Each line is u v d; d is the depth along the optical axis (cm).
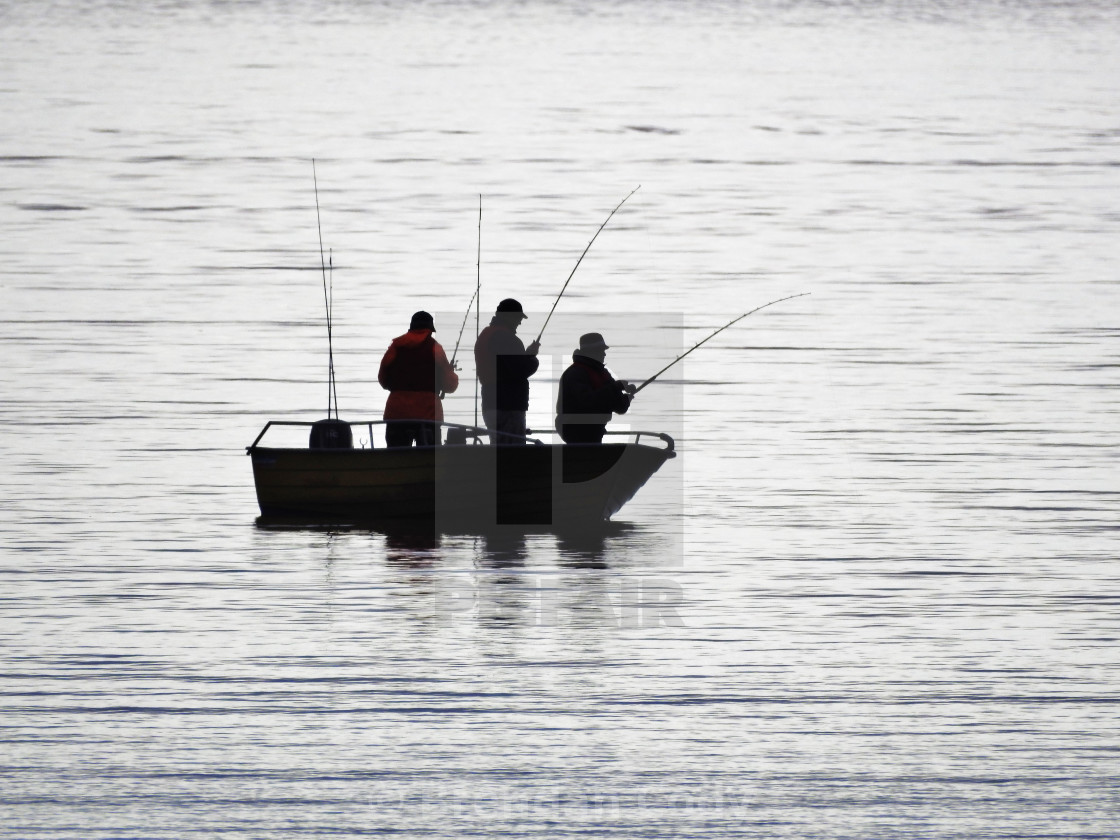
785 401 6875
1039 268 9812
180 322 8275
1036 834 2669
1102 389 7031
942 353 7756
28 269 9550
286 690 3309
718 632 3756
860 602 4044
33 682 3350
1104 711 3228
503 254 10069
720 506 5219
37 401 6662
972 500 5275
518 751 2998
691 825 2695
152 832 2656
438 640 3653
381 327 8156
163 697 3262
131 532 4762
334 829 2673
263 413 6506
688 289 9244
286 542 4653
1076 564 4459
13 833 2644
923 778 2886
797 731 3105
